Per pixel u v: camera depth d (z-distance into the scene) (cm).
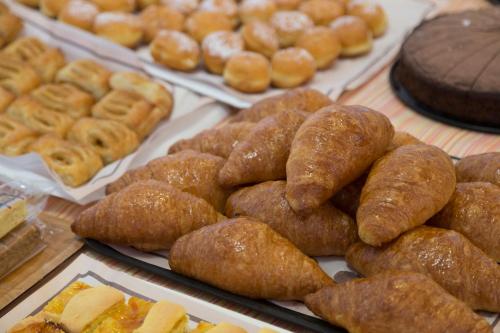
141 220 67
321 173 62
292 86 99
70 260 70
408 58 95
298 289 61
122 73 99
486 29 98
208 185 72
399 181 61
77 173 83
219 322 60
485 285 58
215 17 109
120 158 89
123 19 108
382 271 60
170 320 56
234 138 76
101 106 96
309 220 65
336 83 99
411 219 60
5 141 88
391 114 92
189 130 95
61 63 105
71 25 110
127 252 69
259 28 104
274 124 70
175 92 100
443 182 62
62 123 92
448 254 59
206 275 63
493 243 62
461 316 54
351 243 66
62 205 81
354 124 65
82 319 57
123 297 60
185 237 65
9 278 68
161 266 67
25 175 83
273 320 62
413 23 115
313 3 112
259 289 61
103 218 68
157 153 91
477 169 69
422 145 67
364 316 56
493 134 87
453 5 121
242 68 96
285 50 100
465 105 88
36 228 71
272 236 63
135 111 93
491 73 88
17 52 106
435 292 55
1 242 69
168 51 102
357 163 64
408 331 54
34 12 116
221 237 62
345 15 114
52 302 60
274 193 67
